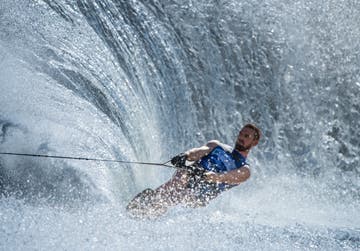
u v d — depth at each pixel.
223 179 24.08
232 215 25.17
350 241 21.67
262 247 18.12
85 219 18.36
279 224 24.31
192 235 18.25
